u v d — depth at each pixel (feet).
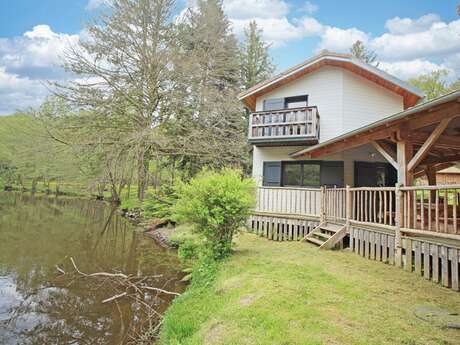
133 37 61.16
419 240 19.79
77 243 41.70
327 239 30.42
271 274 19.83
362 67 42.14
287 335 11.55
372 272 20.31
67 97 58.95
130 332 18.31
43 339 17.84
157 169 63.16
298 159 45.44
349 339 11.12
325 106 44.86
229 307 15.23
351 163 42.60
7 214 64.39
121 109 61.11
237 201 26.37
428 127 23.26
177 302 19.60
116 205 89.71
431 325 12.34
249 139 45.65
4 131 128.98
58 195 119.03
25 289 25.12
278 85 48.62
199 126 65.51
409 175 22.45
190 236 38.22
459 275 16.93
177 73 62.59
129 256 35.63
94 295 23.97
